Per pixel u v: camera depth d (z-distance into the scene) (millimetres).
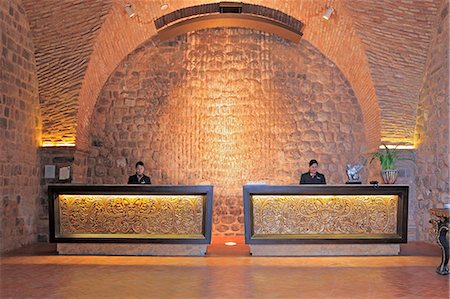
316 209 7480
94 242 7461
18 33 8281
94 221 7504
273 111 10180
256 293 5086
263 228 7473
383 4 8062
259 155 10141
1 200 7715
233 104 10188
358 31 8656
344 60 9789
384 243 7430
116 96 10195
